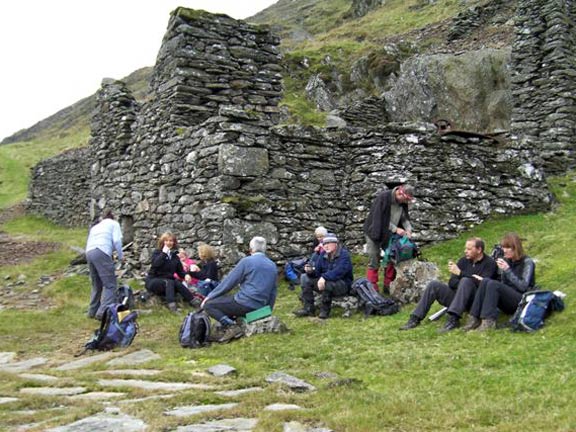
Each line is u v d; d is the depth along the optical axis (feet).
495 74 65.41
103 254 33.68
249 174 38.58
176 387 19.20
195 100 44.34
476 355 21.21
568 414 15.05
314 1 248.52
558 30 52.90
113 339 27.14
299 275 37.88
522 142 42.70
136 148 49.78
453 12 127.13
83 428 14.61
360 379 20.17
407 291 30.50
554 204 41.93
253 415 15.85
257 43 46.75
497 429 14.51
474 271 25.99
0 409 16.93
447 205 39.60
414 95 68.08
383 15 151.02
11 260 57.77
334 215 41.27
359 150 41.73
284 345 25.21
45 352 27.58
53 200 92.84
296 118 74.02
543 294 23.50
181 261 36.37
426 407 16.55
